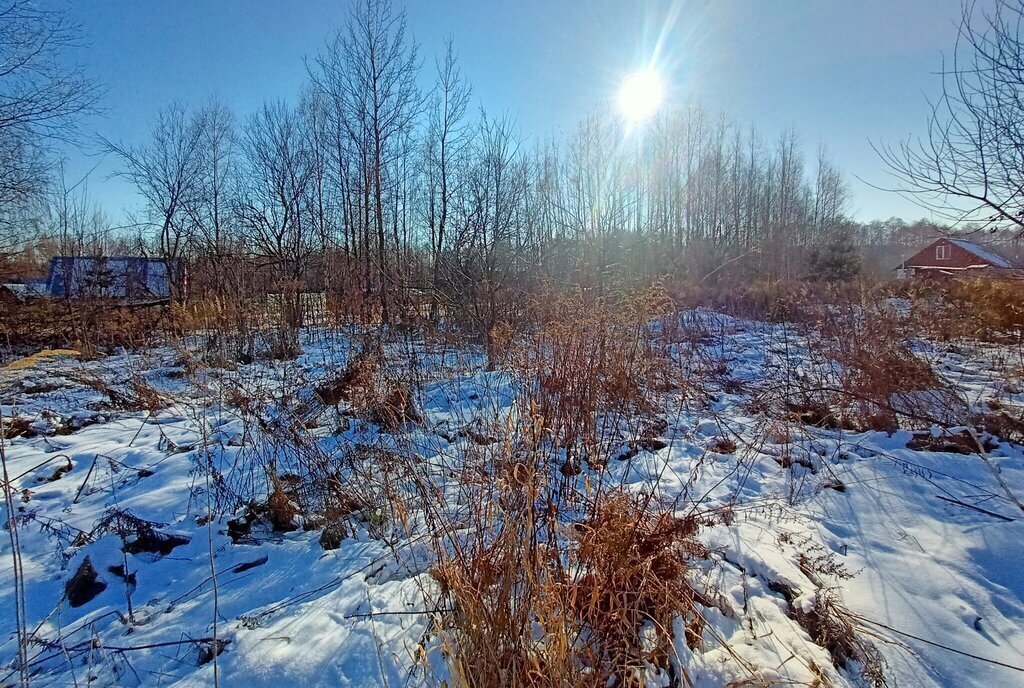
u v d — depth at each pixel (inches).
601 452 153.9
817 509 131.3
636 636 80.6
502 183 419.8
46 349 400.8
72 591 105.7
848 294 345.7
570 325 169.5
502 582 76.3
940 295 377.7
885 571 104.6
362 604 96.6
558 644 69.2
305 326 456.4
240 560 117.0
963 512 123.6
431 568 90.0
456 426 178.7
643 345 228.5
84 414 237.5
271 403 205.5
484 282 355.3
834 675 80.0
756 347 354.3
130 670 85.3
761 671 78.2
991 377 242.5
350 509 130.7
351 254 559.5
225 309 347.6
